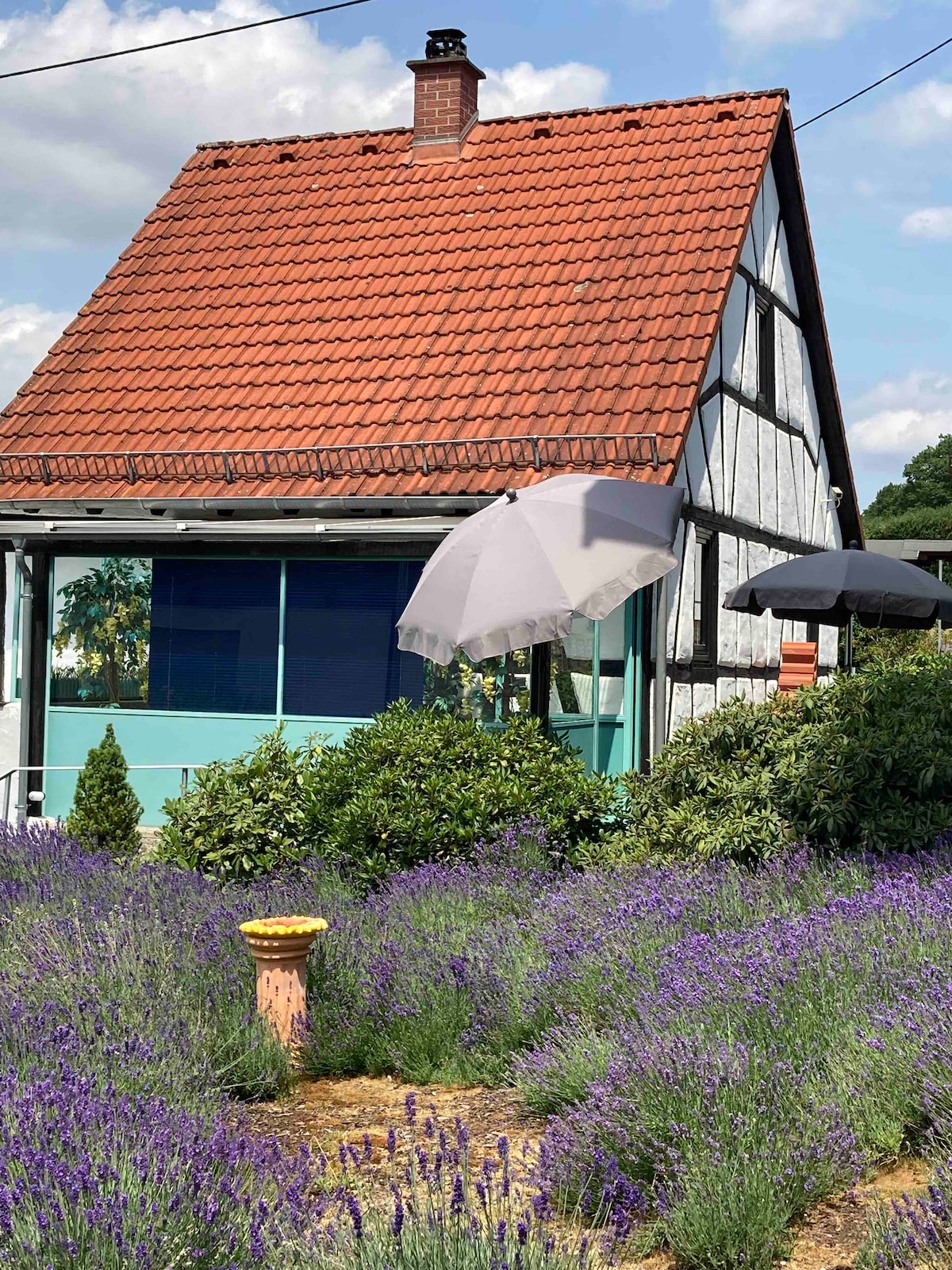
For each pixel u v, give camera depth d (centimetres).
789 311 1855
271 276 1731
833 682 1036
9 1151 427
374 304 1631
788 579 1349
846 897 746
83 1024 611
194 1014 666
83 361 1675
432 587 1105
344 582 1409
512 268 1611
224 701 1445
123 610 1480
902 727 921
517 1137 581
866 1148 502
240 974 735
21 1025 594
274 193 1884
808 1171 478
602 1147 498
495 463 1361
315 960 755
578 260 1583
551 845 1022
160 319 1716
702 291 1477
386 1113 630
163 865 988
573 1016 639
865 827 883
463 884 921
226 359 1622
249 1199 430
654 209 1619
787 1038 559
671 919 741
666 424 1335
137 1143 446
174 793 1448
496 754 1073
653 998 614
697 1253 449
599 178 1703
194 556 1450
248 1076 654
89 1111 470
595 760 1334
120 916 791
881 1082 520
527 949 754
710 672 1521
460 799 1016
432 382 1486
